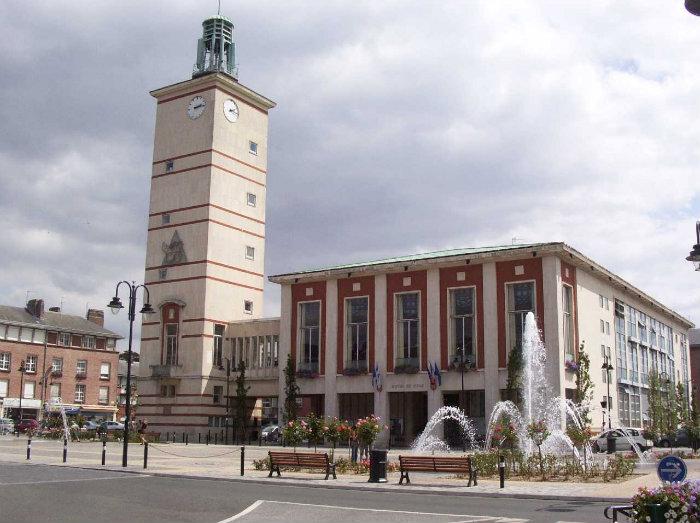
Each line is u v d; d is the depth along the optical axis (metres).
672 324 78.88
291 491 21.38
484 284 48.56
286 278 56.16
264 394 57.53
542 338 45.97
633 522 10.53
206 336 58.41
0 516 15.45
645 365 65.62
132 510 16.66
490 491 20.83
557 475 25.73
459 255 49.06
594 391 50.94
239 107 63.94
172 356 59.91
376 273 52.72
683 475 11.25
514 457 27.62
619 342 58.44
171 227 61.59
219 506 17.58
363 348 52.62
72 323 89.62
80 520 14.98
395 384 50.53
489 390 47.09
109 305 30.59
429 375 49.03
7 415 80.12
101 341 91.44
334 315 54.03
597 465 27.14
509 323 47.44
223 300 60.19
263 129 66.38
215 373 58.84
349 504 18.19
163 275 61.16
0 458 33.06
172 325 60.31
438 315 49.88
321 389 53.59
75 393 87.62
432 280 50.56
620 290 59.94
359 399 53.72
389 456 38.41
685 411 57.66
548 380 45.19
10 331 82.19
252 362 58.84
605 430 46.69
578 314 49.31
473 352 48.47
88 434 54.72
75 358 88.19
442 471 22.77
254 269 63.34
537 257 46.97
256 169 64.94
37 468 28.28
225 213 61.34
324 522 15.05
